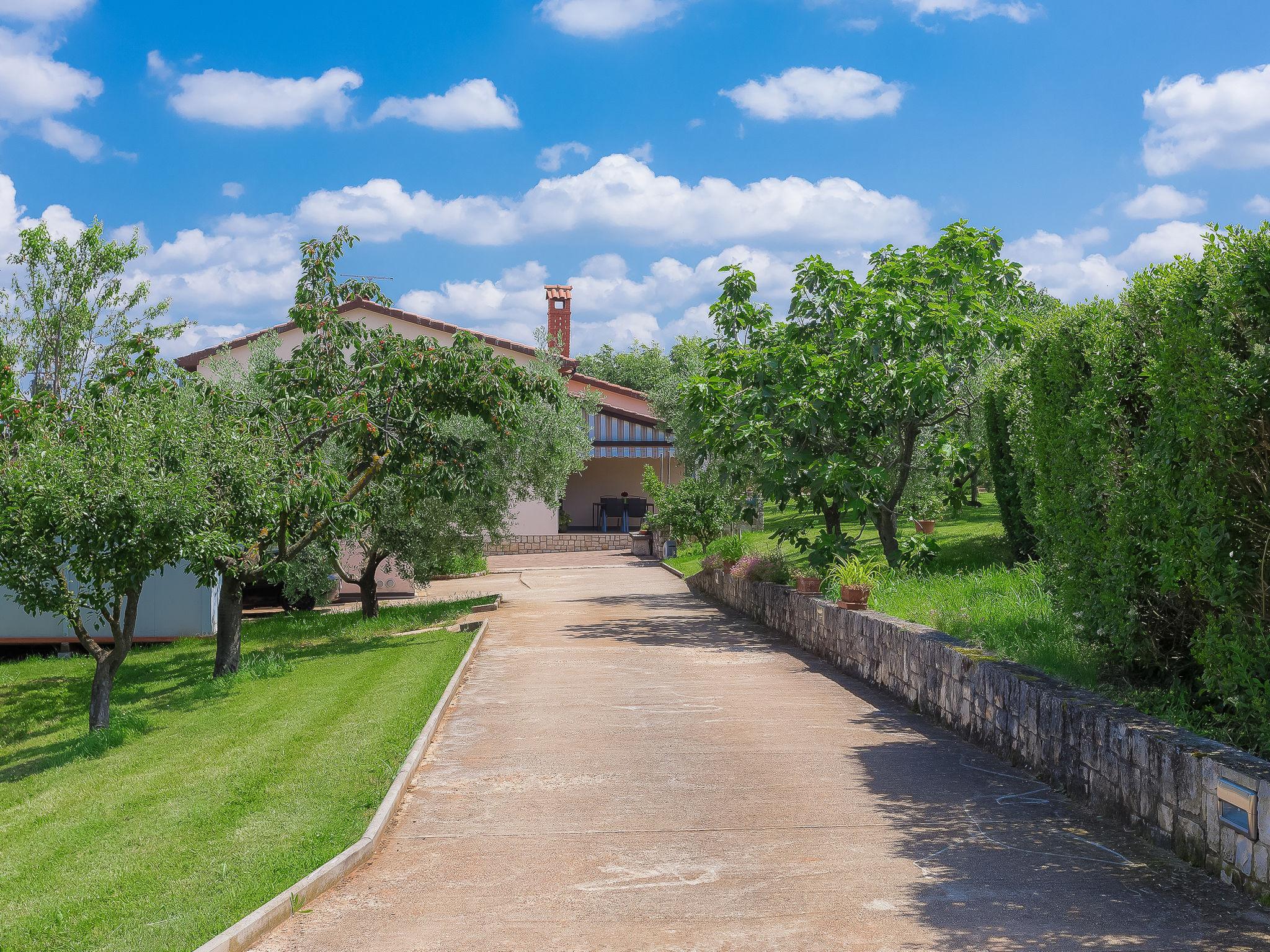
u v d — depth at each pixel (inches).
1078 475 313.4
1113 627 293.9
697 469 1322.6
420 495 705.6
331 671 592.1
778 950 181.6
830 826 258.2
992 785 293.4
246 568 614.2
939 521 973.8
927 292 675.4
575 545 1646.2
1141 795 241.9
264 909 199.3
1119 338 297.7
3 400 497.4
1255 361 227.3
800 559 881.5
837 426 657.0
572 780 309.0
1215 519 232.7
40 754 490.9
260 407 631.2
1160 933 184.9
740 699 443.2
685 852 240.2
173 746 415.8
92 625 865.5
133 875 242.2
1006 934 186.1
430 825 267.0
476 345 705.0
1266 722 222.8
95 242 988.6
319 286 687.1
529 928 195.5
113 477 458.3
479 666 547.5
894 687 440.8
